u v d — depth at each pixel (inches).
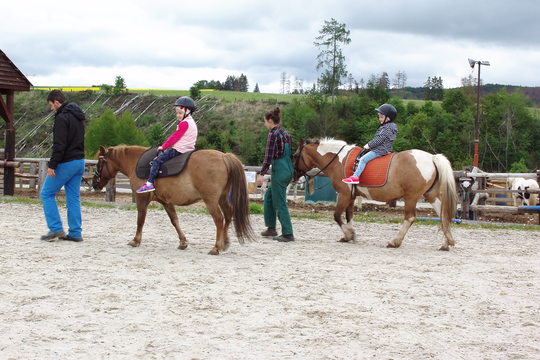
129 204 633.0
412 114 2970.0
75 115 355.3
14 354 167.2
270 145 391.2
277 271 293.6
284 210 403.5
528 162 2509.8
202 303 226.8
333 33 2908.5
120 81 3772.1
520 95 2704.2
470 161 2215.8
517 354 178.2
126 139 2175.2
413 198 381.1
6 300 223.6
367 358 171.5
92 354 169.2
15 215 502.6
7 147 700.7
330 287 260.4
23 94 3538.4
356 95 3078.2
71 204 366.6
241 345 179.9
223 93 4119.1
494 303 240.5
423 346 183.6
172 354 170.7
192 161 330.3
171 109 3410.4
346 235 408.2
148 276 273.1
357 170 387.5
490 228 530.9
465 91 3164.4
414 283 274.4
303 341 185.2
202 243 384.5
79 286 249.1
